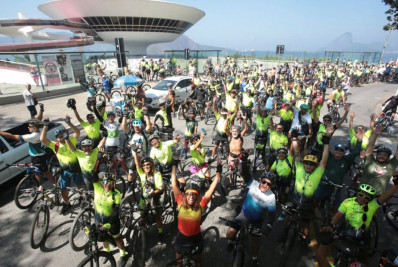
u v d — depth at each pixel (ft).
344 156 15.74
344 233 12.01
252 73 75.25
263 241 15.64
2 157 19.54
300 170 14.07
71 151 16.74
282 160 16.75
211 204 19.19
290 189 17.24
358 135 16.17
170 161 17.57
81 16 131.75
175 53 100.22
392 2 49.83
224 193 19.86
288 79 72.69
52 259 14.17
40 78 57.31
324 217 17.33
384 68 95.76
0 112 43.73
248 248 14.87
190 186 11.62
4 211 18.37
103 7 126.00
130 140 24.00
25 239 15.64
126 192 20.61
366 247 11.42
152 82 78.95
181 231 11.96
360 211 11.69
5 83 59.47
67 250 14.85
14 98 51.34
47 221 15.69
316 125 26.02
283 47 84.48
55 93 59.26
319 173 13.51
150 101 43.65
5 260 14.03
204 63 107.14
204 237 15.84
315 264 13.62
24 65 57.77
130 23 136.87
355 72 85.20
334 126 21.66
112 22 134.41
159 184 14.69
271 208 12.30
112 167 20.86
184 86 48.96
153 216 14.94
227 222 13.16
